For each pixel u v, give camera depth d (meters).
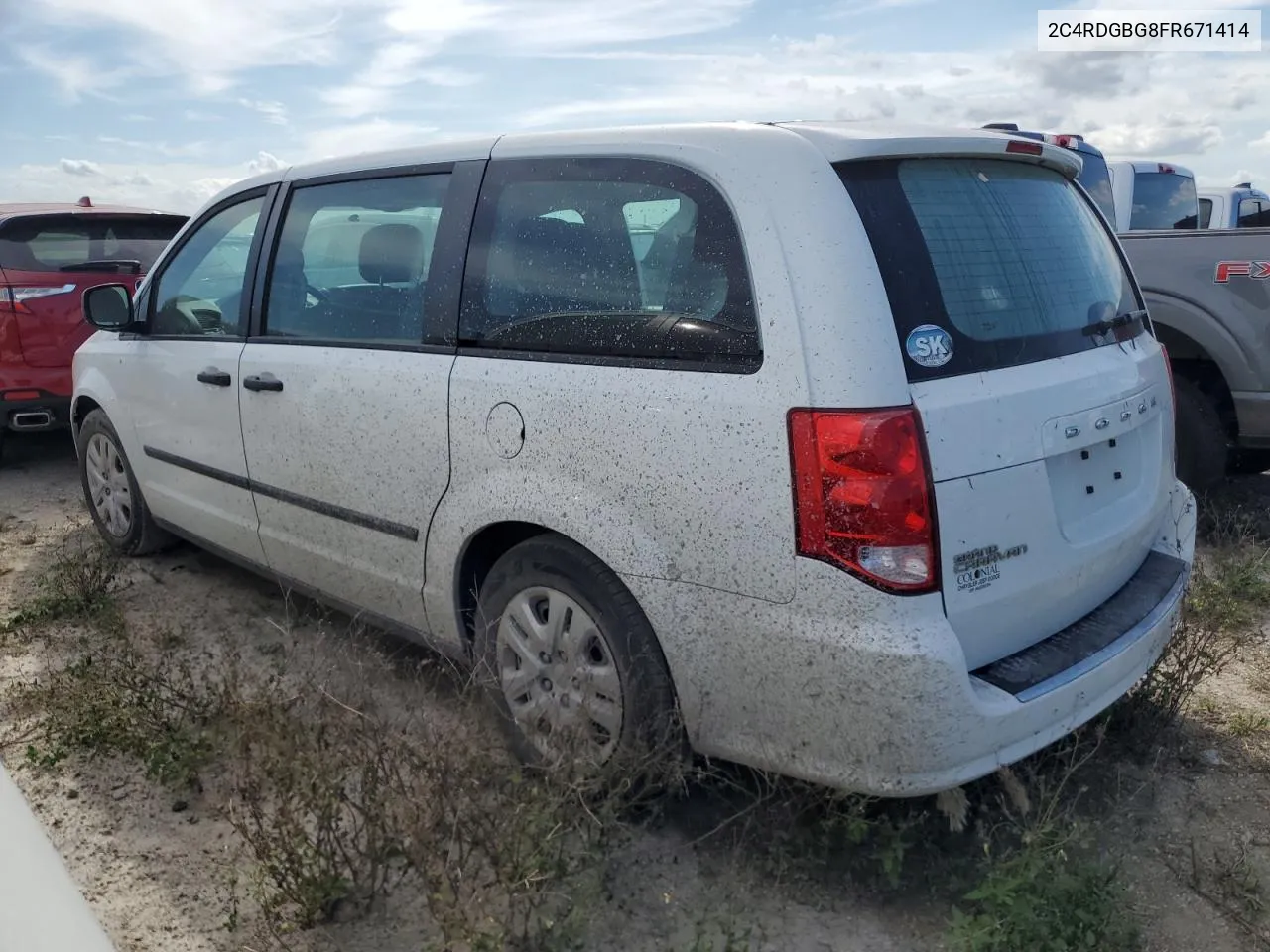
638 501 2.75
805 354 2.47
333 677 3.85
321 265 3.82
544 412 2.95
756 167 2.65
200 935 2.67
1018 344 2.75
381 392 3.43
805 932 2.63
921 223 2.67
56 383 6.59
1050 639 2.80
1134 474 3.20
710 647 2.67
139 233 7.28
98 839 3.04
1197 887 2.78
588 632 2.95
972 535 2.51
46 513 6.18
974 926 2.49
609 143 3.01
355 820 2.77
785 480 2.48
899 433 2.40
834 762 2.53
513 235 3.18
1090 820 3.04
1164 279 5.44
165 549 5.27
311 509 3.81
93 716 3.54
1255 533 5.31
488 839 2.62
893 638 2.40
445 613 3.38
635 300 2.85
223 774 3.33
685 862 2.88
